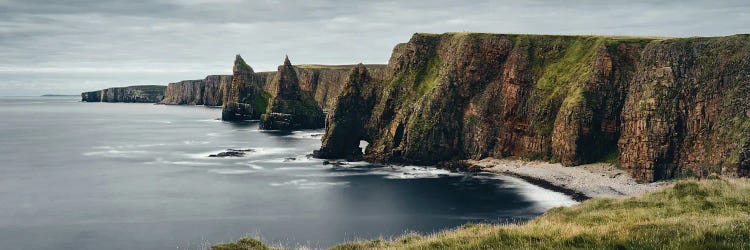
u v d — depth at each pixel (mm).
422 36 167750
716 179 36312
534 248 21000
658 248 19188
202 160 145375
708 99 111688
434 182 113688
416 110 146750
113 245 69312
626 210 32344
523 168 126312
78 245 69375
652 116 114562
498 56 149750
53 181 113875
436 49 165500
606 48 132125
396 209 89312
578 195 99688
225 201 94812
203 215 84812
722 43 114250
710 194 33000
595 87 129500
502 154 139750
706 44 116375
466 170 128750
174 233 74625
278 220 82062
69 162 142000
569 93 133625
